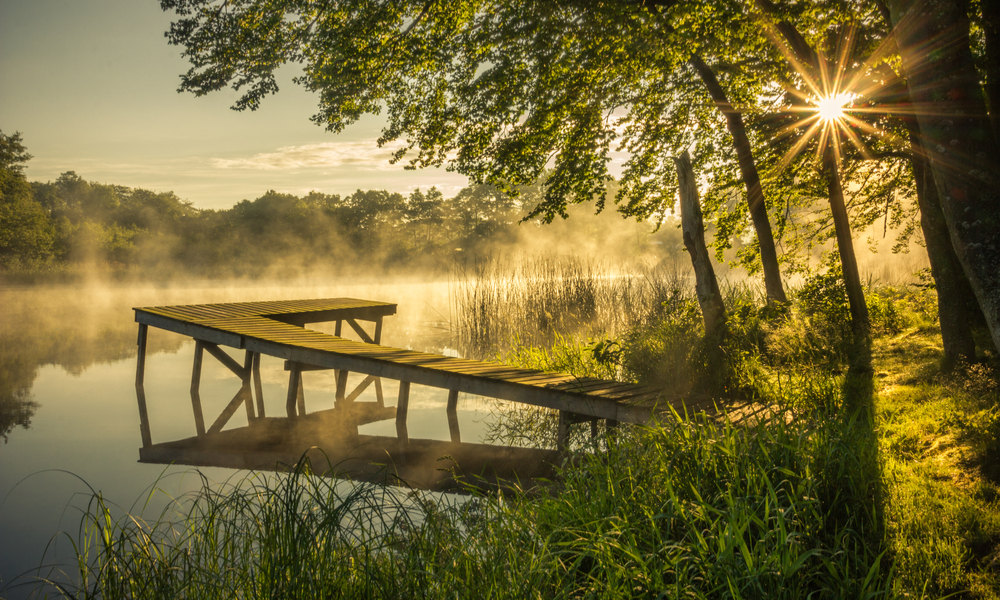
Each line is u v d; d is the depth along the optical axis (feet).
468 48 28.55
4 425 25.62
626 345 26.05
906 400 17.08
